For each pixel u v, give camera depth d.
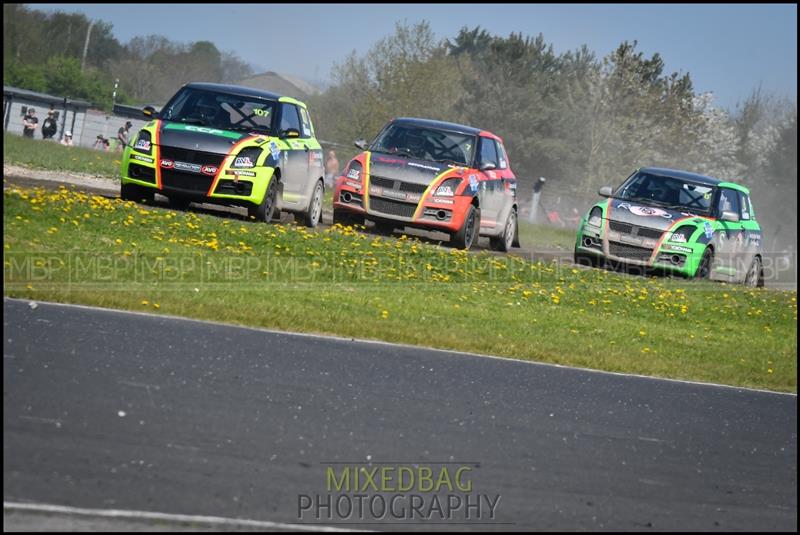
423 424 26.80
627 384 36.03
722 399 36.06
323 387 28.81
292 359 31.42
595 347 41.56
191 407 25.02
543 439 27.14
